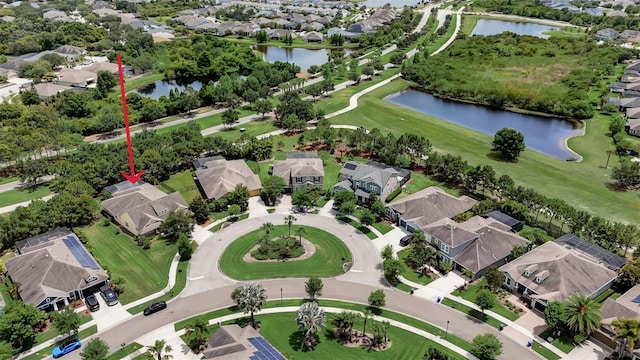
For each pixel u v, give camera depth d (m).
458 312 94.62
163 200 125.88
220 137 160.38
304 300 97.75
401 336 88.38
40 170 140.38
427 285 102.50
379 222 126.19
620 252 111.69
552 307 86.81
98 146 152.00
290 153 154.88
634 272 97.62
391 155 150.62
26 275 98.31
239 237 118.62
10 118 182.50
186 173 151.12
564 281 95.75
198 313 94.06
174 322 91.62
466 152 164.25
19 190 140.50
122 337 87.69
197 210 124.19
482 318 92.88
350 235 119.94
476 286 102.19
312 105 198.12
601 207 129.12
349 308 95.44
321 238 118.44
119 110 196.62
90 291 99.75
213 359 75.94
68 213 120.06
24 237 116.31
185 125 186.38
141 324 90.94
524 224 123.00
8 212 127.00
